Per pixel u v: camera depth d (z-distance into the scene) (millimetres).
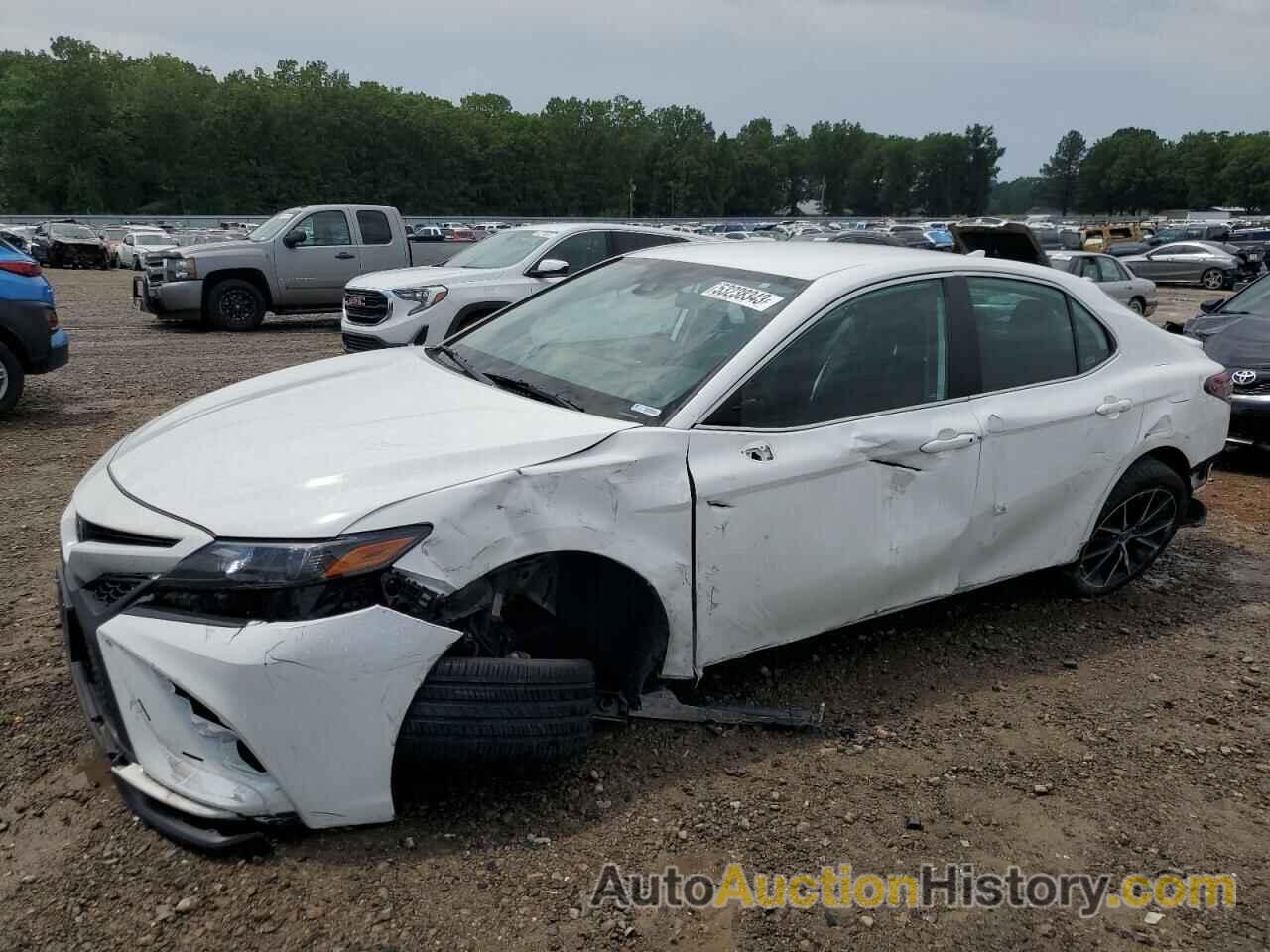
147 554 2529
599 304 4004
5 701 3342
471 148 111125
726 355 3309
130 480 2857
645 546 2980
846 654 4035
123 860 2594
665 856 2758
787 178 156250
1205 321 8398
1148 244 42281
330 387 3539
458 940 2391
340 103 101312
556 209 119938
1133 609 4684
